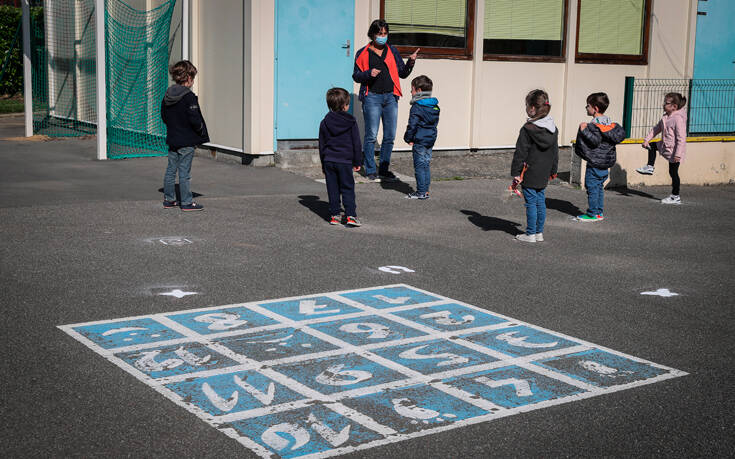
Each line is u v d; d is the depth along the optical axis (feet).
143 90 47.24
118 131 47.21
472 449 12.57
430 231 29.14
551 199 37.06
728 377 15.92
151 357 15.99
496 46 46.88
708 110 53.98
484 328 18.48
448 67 45.29
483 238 28.30
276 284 21.58
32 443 12.38
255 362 15.92
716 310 20.56
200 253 24.57
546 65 48.24
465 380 15.31
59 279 21.25
